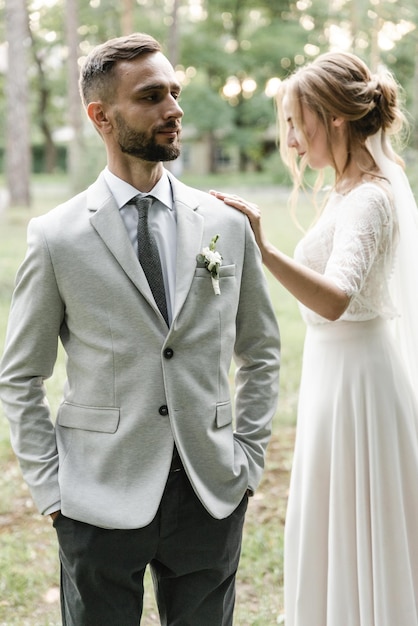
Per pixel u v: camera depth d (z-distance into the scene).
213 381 2.17
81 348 2.13
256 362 2.33
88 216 2.13
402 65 10.50
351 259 2.44
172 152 2.09
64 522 2.13
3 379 2.21
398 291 2.71
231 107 35.00
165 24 30.16
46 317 2.13
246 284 2.28
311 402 2.69
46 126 41.16
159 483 2.08
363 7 9.48
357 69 2.61
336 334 2.62
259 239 2.35
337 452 2.60
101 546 2.09
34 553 3.72
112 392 2.10
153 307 2.08
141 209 2.13
